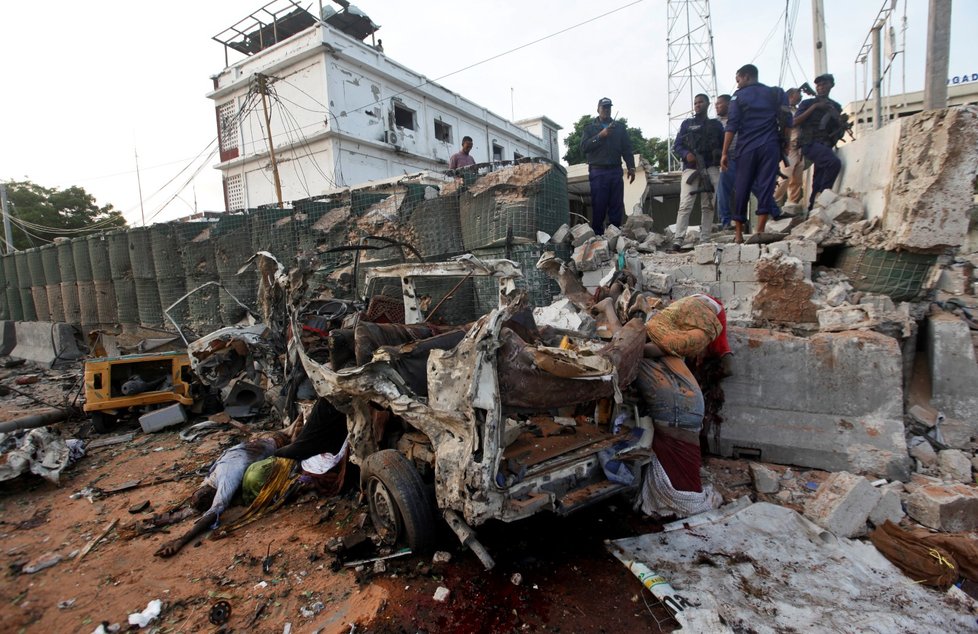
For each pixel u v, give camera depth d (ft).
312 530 11.53
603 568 9.70
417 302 16.08
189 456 16.72
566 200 20.94
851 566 9.35
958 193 13.10
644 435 11.00
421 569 9.66
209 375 20.30
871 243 14.97
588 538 10.73
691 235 20.97
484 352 8.59
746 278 15.89
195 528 11.50
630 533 10.87
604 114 22.22
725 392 14.11
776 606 8.39
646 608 8.61
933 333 13.30
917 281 14.14
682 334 11.47
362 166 56.65
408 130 62.90
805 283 14.85
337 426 13.56
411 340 12.89
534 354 8.98
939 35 14.52
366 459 11.00
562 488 9.95
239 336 19.81
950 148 12.92
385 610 8.70
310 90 53.98
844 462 12.61
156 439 18.62
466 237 21.01
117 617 8.86
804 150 19.92
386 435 12.19
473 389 8.61
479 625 8.32
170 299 36.32
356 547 10.31
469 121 74.13
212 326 33.42
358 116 56.18
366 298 18.03
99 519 12.59
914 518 10.67
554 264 16.53
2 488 14.47
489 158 78.07
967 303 14.92
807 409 13.24
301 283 17.25
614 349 10.34
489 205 19.94
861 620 8.02
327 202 27.73
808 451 13.01
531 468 9.36
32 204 83.51
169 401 20.01
